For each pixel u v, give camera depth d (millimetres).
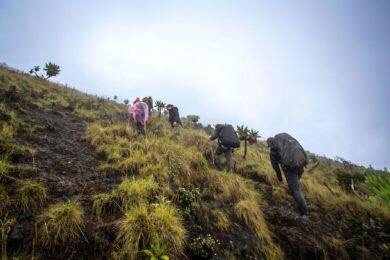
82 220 3072
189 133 9109
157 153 5758
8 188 3287
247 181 6301
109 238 3020
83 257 2742
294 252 4039
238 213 4473
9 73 11820
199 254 3211
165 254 2955
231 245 3654
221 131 6723
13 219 2828
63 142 5605
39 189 3326
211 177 5512
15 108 6906
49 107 8570
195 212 4082
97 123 8047
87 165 4777
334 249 4242
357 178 9414
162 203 3729
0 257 2434
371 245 4531
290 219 4691
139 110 7594
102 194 3621
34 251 2621
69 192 3684
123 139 6434
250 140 8156
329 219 5238
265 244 4031
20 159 4125
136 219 3203
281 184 6688
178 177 5141
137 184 3996
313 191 6414
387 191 6691
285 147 5309
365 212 5582
